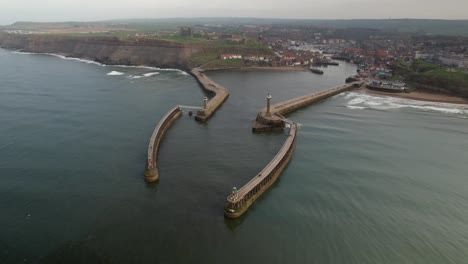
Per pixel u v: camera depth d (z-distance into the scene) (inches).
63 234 2453.2
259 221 2657.5
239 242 2404.0
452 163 3836.1
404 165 3757.4
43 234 2452.0
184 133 4756.4
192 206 2819.9
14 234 2449.6
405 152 4146.2
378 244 2431.1
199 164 3668.8
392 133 4869.6
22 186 3093.0
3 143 4067.4
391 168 3671.3
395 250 2377.0
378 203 2955.2
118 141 4229.8
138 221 2605.8
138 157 3759.8
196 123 5246.1
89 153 3841.0
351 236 2506.2
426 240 2486.5
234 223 2618.1
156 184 3174.2
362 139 4589.1
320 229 2576.3
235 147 4242.1
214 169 3545.8
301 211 2805.1
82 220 2613.2
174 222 2600.9
